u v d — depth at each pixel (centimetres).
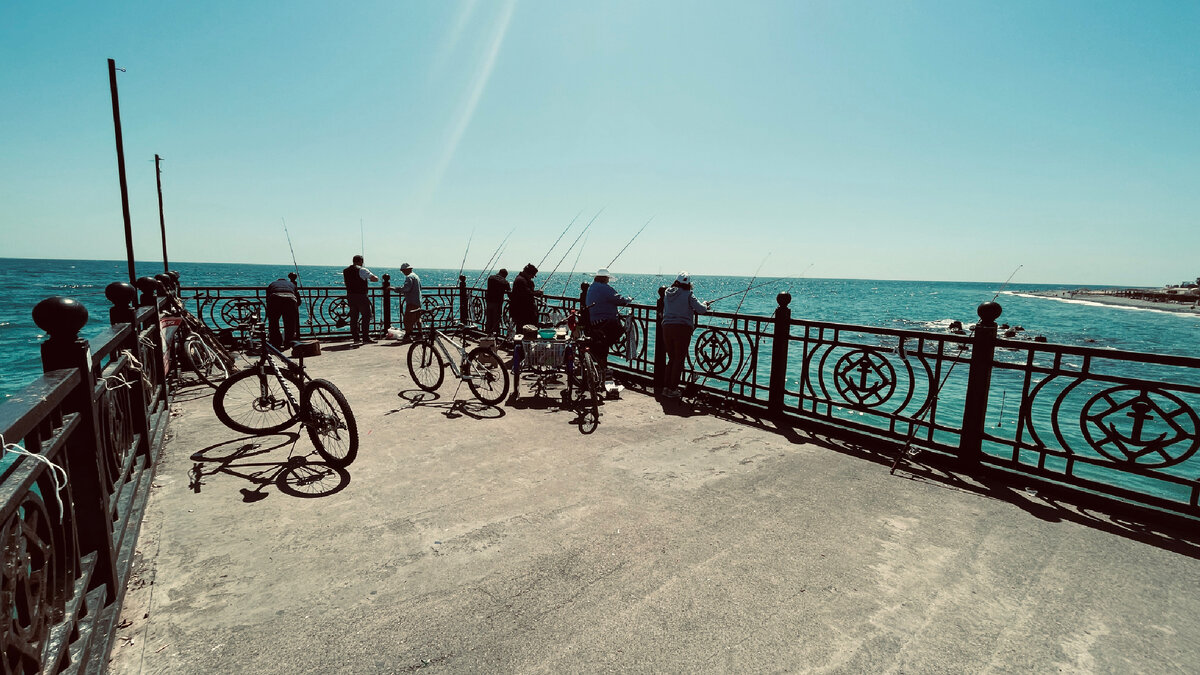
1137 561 321
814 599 278
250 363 845
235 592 272
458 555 311
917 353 475
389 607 264
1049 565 315
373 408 606
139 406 373
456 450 479
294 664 225
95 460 231
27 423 148
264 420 520
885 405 1308
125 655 227
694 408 638
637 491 402
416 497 384
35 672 162
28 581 155
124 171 608
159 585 275
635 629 252
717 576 295
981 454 447
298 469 428
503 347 1008
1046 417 1258
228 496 378
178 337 692
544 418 583
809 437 536
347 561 302
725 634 250
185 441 486
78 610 199
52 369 210
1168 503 363
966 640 251
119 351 336
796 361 1719
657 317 717
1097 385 1705
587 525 349
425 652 234
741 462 466
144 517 345
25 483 149
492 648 238
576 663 230
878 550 327
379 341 1108
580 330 695
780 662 233
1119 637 255
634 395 704
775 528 351
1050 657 242
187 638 239
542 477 424
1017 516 375
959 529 355
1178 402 356
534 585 284
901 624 260
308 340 1076
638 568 301
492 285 1035
